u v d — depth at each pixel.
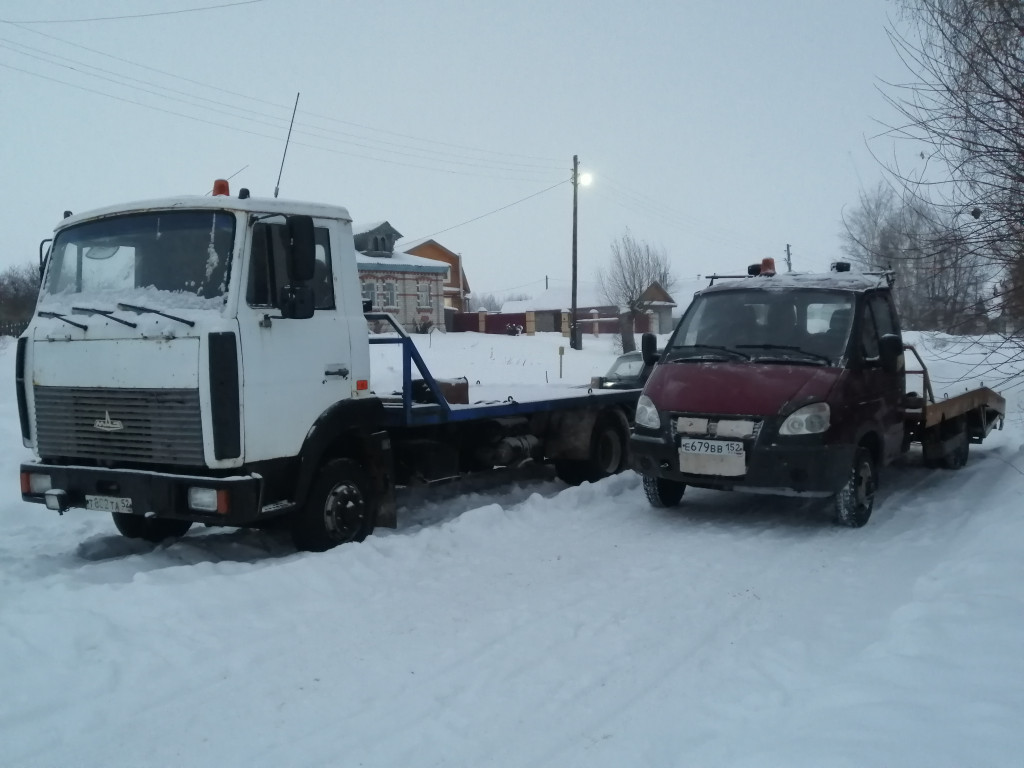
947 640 4.29
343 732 3.78
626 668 4.45
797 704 3.87
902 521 7.70
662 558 6.53
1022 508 6.68
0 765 3.49
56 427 6.52
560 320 55.38
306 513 6.57
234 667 4.45
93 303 6.43
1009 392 14.24
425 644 4.79
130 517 7.45
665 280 50.69
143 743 3.69
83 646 4.55
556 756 3.55
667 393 7.66
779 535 7.23
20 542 7.54
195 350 5.86
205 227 6.18
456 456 8.45
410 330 44.25
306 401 6.50
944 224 8.07
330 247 6.85
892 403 8.23
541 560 6.48
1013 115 7.33
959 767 3.05
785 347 7.77
